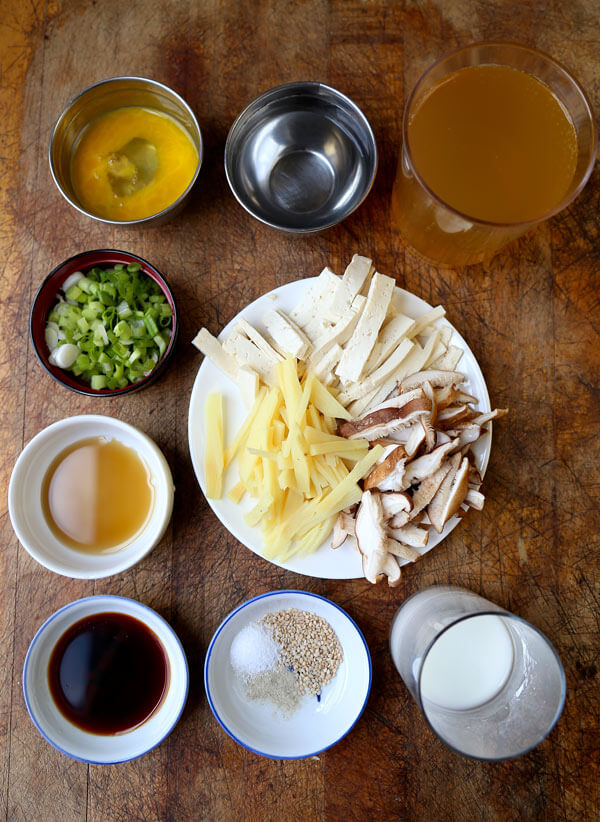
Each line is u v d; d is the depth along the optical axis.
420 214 0.39
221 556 0.43
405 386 0.42
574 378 0.44
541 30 0.45
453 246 0.41
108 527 0.43
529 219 0.38
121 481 0.43
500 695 0.40
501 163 0.38
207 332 0.41
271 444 0.40
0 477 0.44
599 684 0.43
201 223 0.45
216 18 0.45
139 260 0.42
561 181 0.38
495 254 0.45
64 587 0.44
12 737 0.43
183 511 0.43
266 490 0.40
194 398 0.41
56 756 0.43
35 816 0.42
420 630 0.38
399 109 0.45
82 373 0.43
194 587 0.43
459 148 0.38
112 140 0.44
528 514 0.43
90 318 0.42
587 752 0.42
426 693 0.40
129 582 0.43
